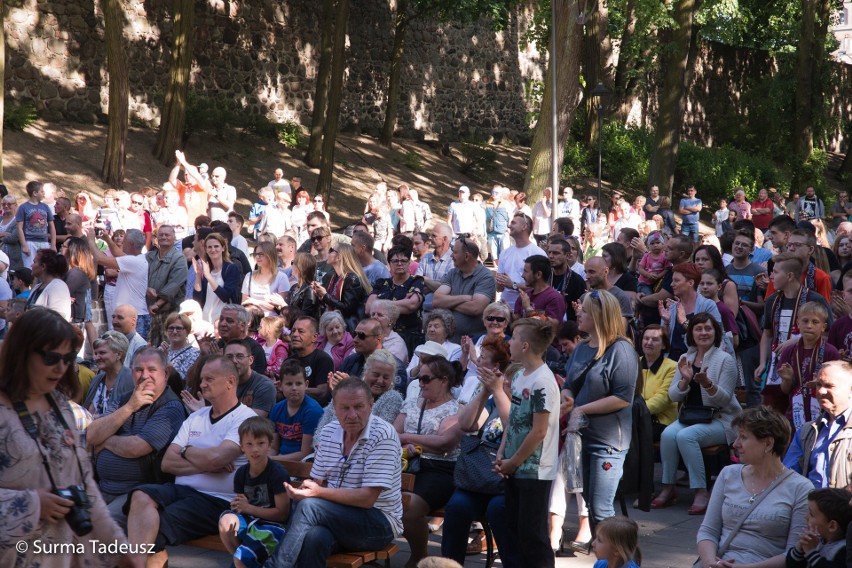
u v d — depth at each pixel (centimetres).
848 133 4275
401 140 3069
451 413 600
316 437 617
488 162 3039
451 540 541
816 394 532
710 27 3462
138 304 1074
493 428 554
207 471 558
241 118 2566
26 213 1327
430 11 2786
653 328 764
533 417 495
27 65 2206
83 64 2311
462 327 855
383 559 595
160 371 585
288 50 2780
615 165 3142
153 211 1639
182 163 1692
